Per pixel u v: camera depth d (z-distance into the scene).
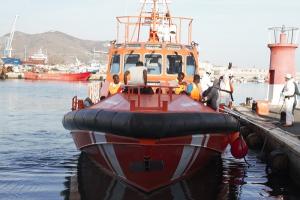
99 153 9.46
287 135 11.75
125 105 8.67
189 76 11.04
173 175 9.03
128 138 8.28
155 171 8.72
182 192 9.27
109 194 8.91
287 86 13.95
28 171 10.81
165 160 8.66
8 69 99.00
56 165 11.52
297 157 9.55
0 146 14.34
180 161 8.88
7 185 9.51
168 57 10.99
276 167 10.45
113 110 8.53
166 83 10.66
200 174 10.02
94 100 12.62
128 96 8.96
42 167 11.27
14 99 37.88
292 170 10.05
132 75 9.51
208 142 9.12
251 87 80.94
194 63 11.16
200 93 10.36
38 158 12.41
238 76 109.50
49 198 8.62
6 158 12.34
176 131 8.20
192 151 8.93
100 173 10.38
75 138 10.52
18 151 13.45
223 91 14.24
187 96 9.43
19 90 52.88
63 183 9.70
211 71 15.73
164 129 8.02
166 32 12.59
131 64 11.06
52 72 106.00
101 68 118.94
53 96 42.84
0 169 10.98
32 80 91.62
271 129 13.05
